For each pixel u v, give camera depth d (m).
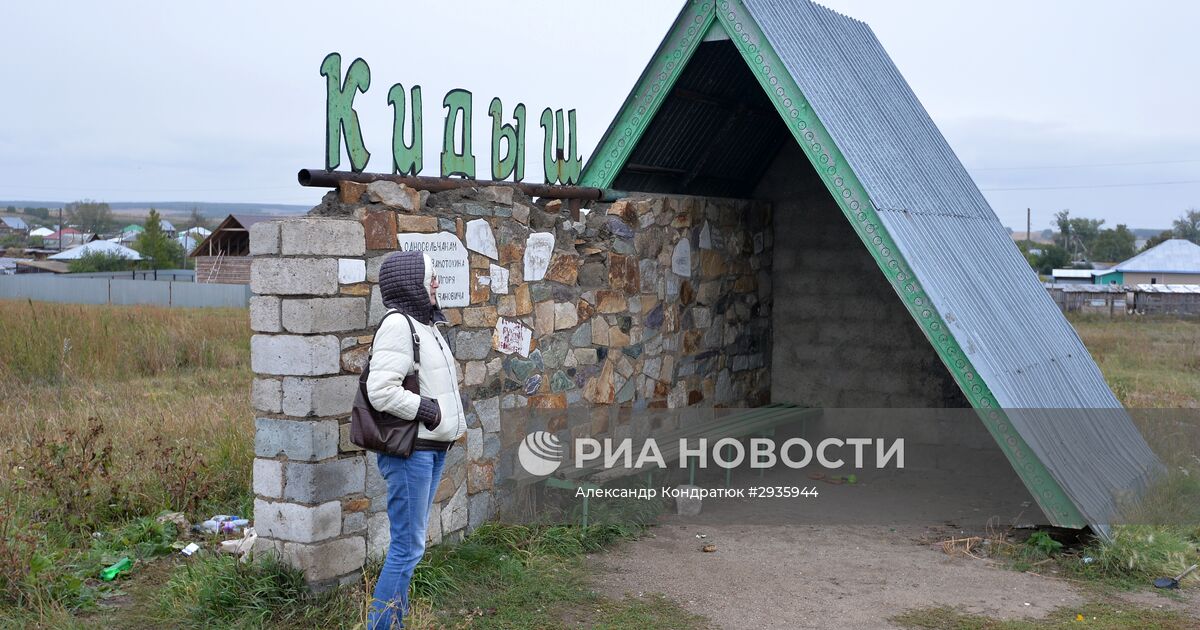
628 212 8.34
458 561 6.07
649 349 8.63
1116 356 20.14
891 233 6.98
